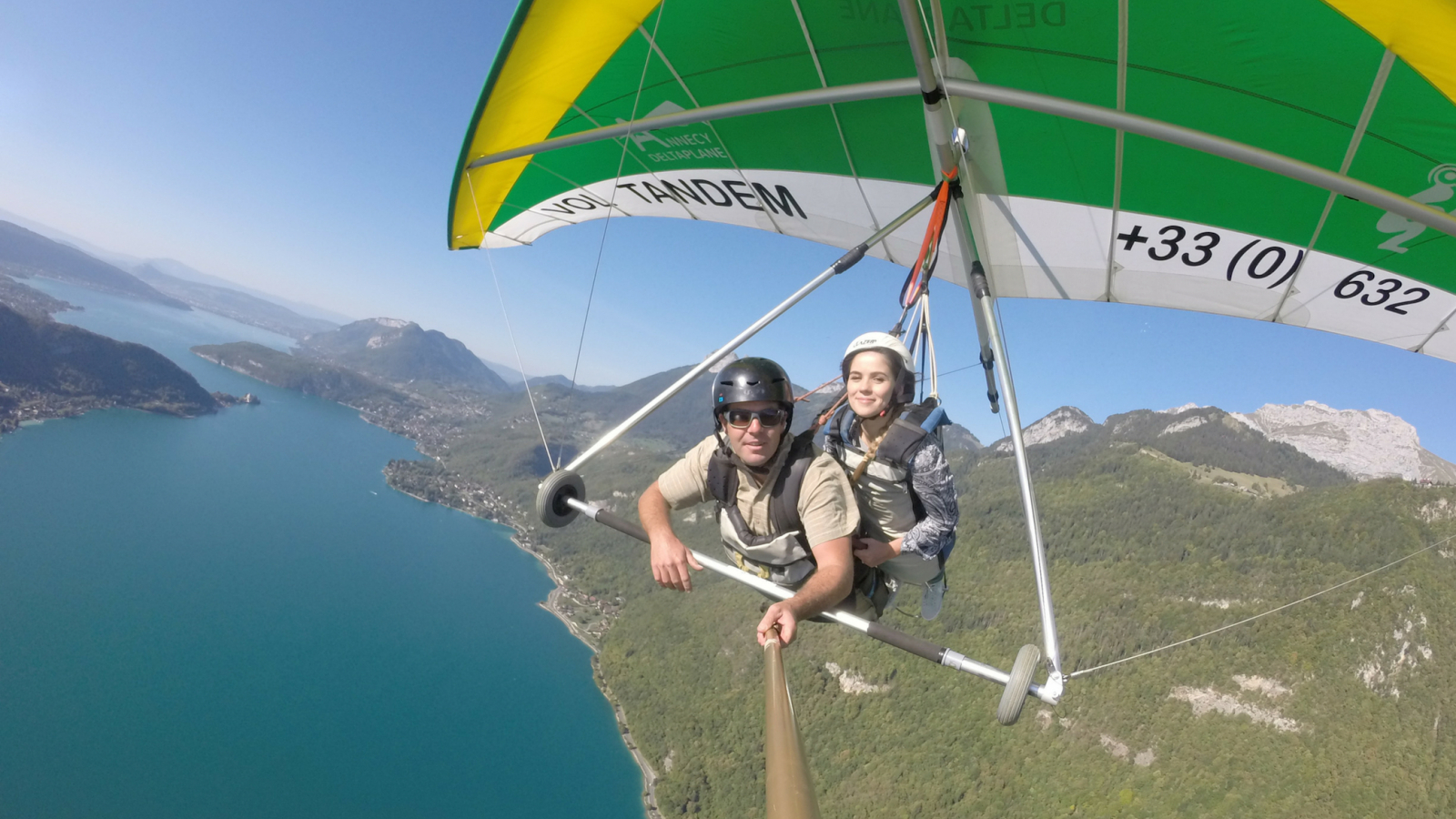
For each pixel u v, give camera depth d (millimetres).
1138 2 4387
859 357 3746
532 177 8289
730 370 3197
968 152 6098
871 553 3748
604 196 9078
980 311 6051
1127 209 6199
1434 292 5520
